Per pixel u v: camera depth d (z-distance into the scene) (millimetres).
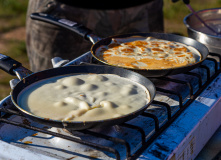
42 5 2170
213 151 1175
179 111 1120
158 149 942
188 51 1502
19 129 1087
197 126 1071
